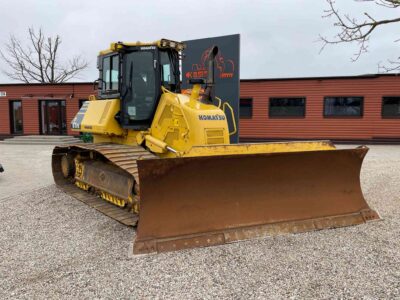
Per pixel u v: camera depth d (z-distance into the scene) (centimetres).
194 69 1302
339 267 375
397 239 451
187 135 533
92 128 663
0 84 2125
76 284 345
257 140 1952
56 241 458
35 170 1052
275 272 365
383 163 1148
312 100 1878
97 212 581
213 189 450
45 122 2139
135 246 405
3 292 330
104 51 661
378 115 1828
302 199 500
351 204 526
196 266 378
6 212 592
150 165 406
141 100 595
